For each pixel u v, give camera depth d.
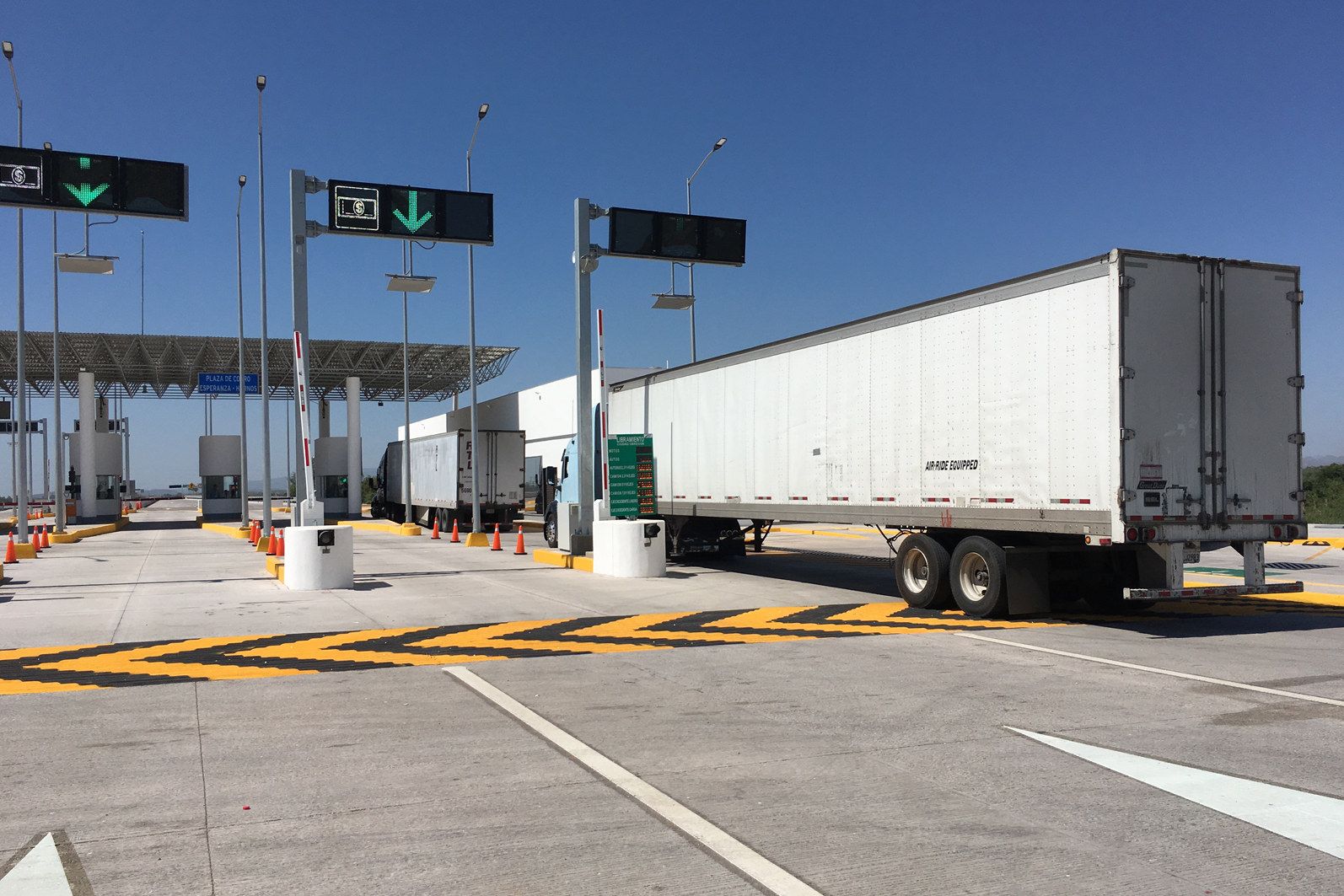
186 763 5.95
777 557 23.05
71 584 16.97
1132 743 6.33
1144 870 4.23
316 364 53.34
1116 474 10.40
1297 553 23.33
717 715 7.18
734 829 4.74
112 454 49.38
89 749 6.27
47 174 16.22
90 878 4.15
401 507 48.16
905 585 13.69
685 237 20.08
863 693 7.93
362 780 5.59
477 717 7.13
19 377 25.05
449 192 18.69
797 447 15.91
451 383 59.03
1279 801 5.15
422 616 12.59
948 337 12.74
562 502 25.59
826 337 15.18
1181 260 10.83
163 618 12.48
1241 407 11.09
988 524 12.04
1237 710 7.29
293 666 9.21
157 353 50.62
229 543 31.61
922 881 4.11
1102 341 10.62
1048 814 4.95
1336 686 8.15
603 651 10.02
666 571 18.81
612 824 4.82
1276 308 11.36
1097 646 10.30
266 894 3.98
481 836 4.66
